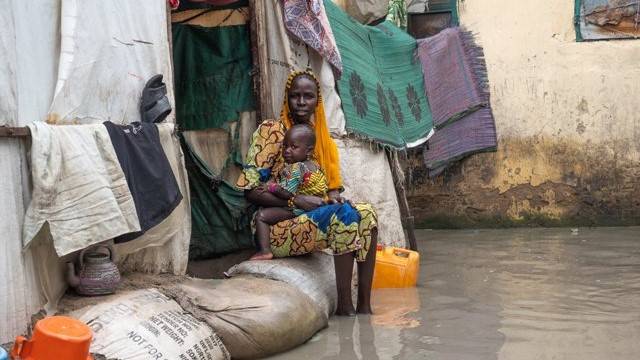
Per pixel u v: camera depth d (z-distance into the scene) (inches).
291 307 161.3
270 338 153.4
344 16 264.4
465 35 366.6
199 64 228.2
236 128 224.2
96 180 141.8
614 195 369.7
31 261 135.4
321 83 236.8
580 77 370.6
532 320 183.0
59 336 112.6
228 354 150.3
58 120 142.5
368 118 264.2
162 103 169.6
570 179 374.0
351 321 185.5
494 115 380.2
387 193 272.1
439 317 187.9
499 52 377.7
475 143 365.1
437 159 358.3
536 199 377.7
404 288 227.8
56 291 143.6
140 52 169.3
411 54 323.0
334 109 240.4
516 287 224.8
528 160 377.7
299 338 162.7
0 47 125.6
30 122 135.1
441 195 386.6
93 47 151.6
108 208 142.6
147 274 171.0
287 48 221.3
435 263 274.8
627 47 365.1
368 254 192.2
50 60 142.8
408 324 181.3
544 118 374.9
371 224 190.1
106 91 156.9
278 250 193.5
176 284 164.7
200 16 227.6
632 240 320.8
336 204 188.1
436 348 159.6
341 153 243.4
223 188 221.5
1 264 125.6
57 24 144.8
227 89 225.6
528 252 295.0
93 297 146.5
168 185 163.6
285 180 194.1
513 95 377.4
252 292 163.5
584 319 183.2
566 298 207.5
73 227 137.3
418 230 384.2
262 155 196.4
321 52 228.4
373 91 274.7
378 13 337.7
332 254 210.7
